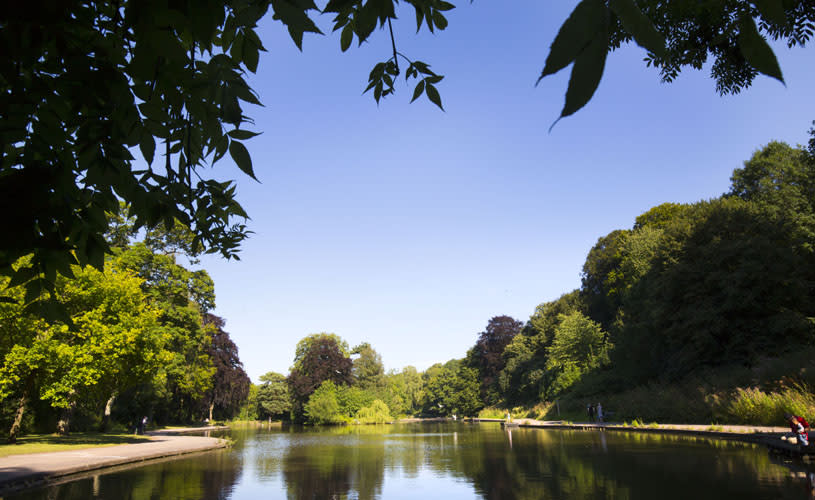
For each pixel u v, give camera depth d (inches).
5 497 345.1
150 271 1247.5
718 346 976.9
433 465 533.6
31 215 61.1
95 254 82.0
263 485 407.5
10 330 654.5
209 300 1526.8
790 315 872.3
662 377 1151.6
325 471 500.7
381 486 396.5
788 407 667.4
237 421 3277.6
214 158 68.6
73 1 53.2
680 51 195.0
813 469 369.7
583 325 1744.6
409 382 4904.0
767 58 24.9
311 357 2659.9
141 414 1471.5
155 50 47.0
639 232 1651.1
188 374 1441.9
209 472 494.3
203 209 100.3
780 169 1201.4
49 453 613.9
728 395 823.7
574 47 20.3
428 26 74.0
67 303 745.0
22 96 62.5
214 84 62.4
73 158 72.4
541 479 392.2
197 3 45.5
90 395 909.8
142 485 405.7
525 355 2351.1
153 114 66.9
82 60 59.1
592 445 663.8
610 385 1419.8
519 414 2154.3
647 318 1198.9
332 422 2436.0
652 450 548.1
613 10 20.4
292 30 50.9
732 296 933.8
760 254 942.4
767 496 275.9
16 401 941.2
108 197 80.7
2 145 68.3
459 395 2935.5
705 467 399.2
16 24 53.4
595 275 2199.8
